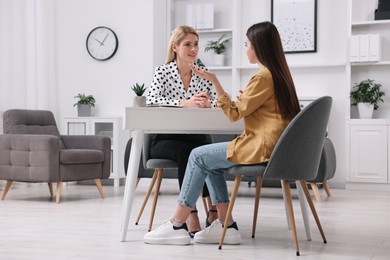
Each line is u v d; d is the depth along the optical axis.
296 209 4.33
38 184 6.48
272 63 2.63
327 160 4.98
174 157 3.16
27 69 6.52
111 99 6.82
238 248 2.72
